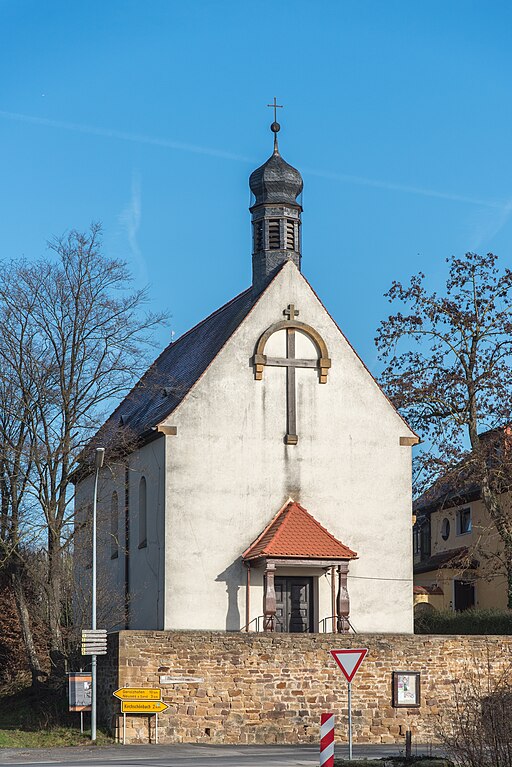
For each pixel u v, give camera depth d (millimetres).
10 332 42969
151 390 45500
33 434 43000
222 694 34844
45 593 44656
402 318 50812
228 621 39219
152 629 40375
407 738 24453
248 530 39969
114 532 47188
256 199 44000
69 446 42938
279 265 43094
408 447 42094
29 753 31703
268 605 37938
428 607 56562
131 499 44250
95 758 30219
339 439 41438
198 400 40188
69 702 34781
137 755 31094
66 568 46250
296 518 39750
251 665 35156
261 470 40438
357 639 36125
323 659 35719
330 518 40906
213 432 40156
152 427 40031
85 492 52000
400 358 51125
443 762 23203
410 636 36562
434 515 64000
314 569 39938
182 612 38938
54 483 43000
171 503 39469
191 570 39219
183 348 51000
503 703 22312
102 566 48000
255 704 35031
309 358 41594
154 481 41094
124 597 43656
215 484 39906
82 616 43500
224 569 39500
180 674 34594
